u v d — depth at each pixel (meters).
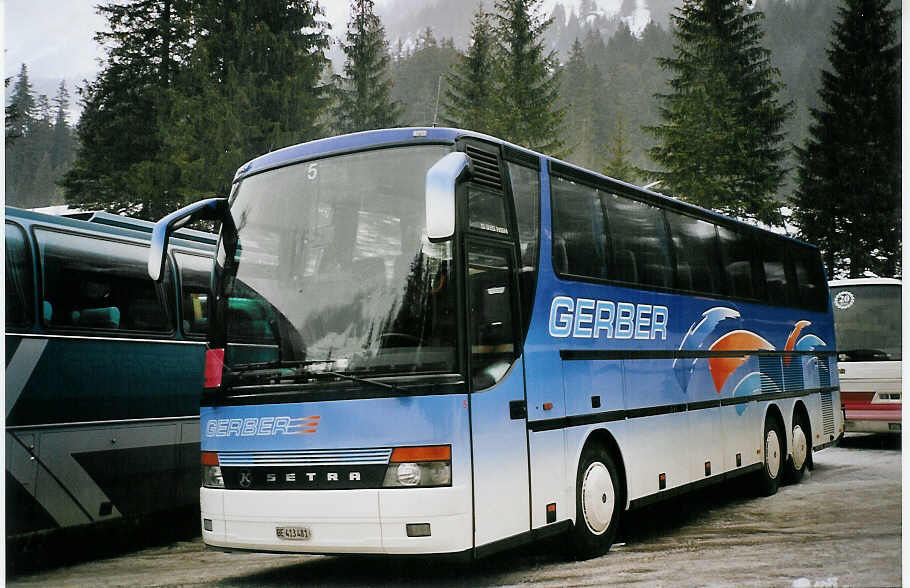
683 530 9.75
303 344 6.98
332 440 6.70
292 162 7.58
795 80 64.31
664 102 40.94
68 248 8.83
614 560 8.09
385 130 7.32
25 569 8.56
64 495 8.44
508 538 6.92
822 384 14.62
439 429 6.51
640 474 8.96
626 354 8.98
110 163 35.44
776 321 13.04
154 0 36.03
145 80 35.69
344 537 6.60
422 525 6.43
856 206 42.41
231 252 7.58
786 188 42.38
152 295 9.66
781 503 11.51
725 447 10.99
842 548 8.55
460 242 6.82
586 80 101.00
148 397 9.38
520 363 7.31
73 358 8.66
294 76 33.84
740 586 7.04
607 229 9.03
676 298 10.19
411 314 6.73
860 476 14.08
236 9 35.00
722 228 11.84
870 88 43.12
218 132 31.50
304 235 7.27
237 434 7.10
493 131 45.03
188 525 10.53
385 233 6.98
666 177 39.41
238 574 8.20
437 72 80.44
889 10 43.41
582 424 8.05
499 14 46.88
